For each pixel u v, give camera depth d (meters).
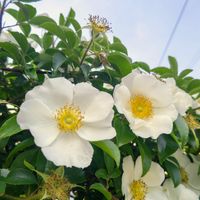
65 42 0.23
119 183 0.20
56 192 0.17
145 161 0.20
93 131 0.18
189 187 0.24
